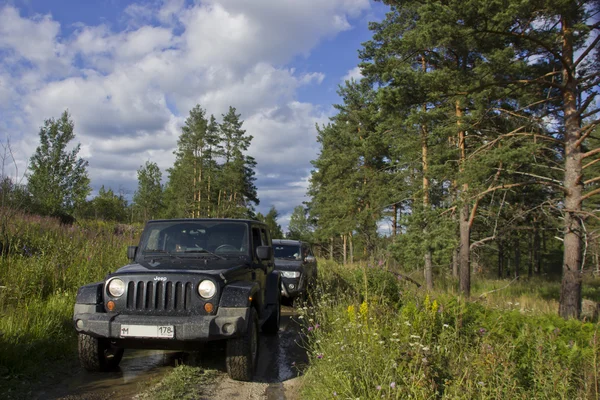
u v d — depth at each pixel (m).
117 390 4.56
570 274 12.14
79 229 12.84
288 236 71.75
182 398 4.36
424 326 5.06
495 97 12.69
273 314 7.40
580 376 4.27
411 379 3.71
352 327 4.94
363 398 3.59
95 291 4.89
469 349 4.89
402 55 14.28
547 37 11.91
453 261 22.19
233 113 48.50
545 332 5.60
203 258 5.68
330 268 14.92
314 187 46.28
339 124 34.53
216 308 4.75
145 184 39.41
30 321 5.80
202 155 47.59
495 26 10.48
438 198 19.33
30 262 8.11
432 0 11.27
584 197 11.94
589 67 12.52
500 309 7.23
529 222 17.30
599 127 14.86
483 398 3.51
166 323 4.53
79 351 4.90
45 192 20.09
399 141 20.95
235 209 47.03
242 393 4.63
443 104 15.42
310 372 4.83
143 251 5.92
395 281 8.89
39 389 4.48
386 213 27.42
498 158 12.26
